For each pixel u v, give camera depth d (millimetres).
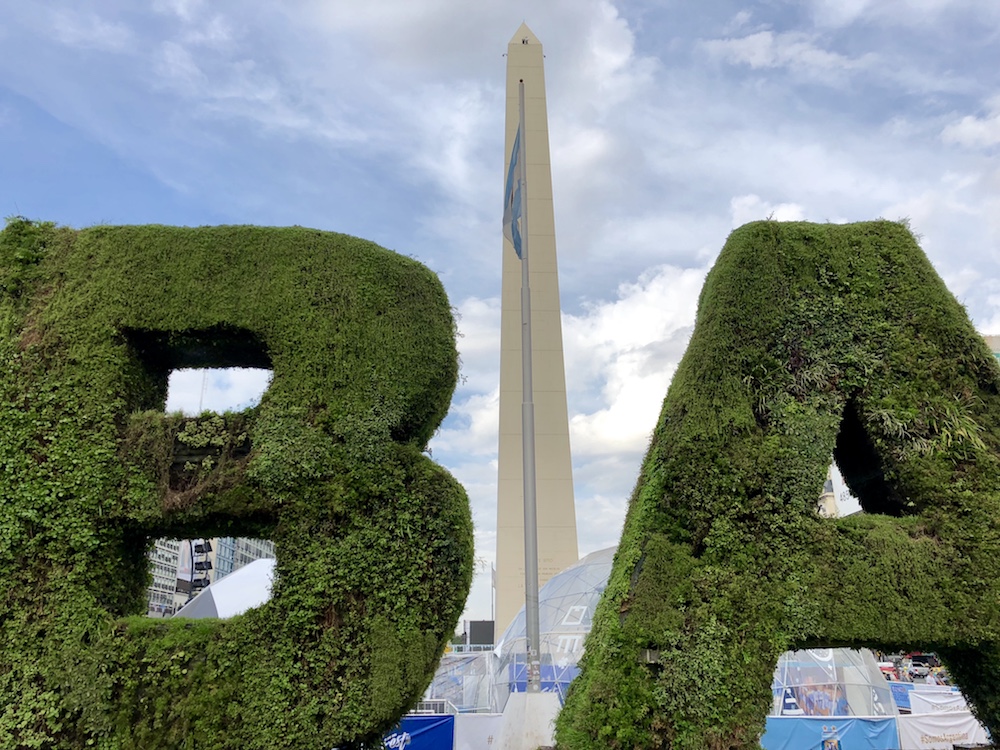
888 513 7113
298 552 6035
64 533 6027
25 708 5578
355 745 5887
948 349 6844
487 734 12648
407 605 6023
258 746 5559
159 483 6258
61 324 6605
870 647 6246
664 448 6605
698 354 6730
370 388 6551
